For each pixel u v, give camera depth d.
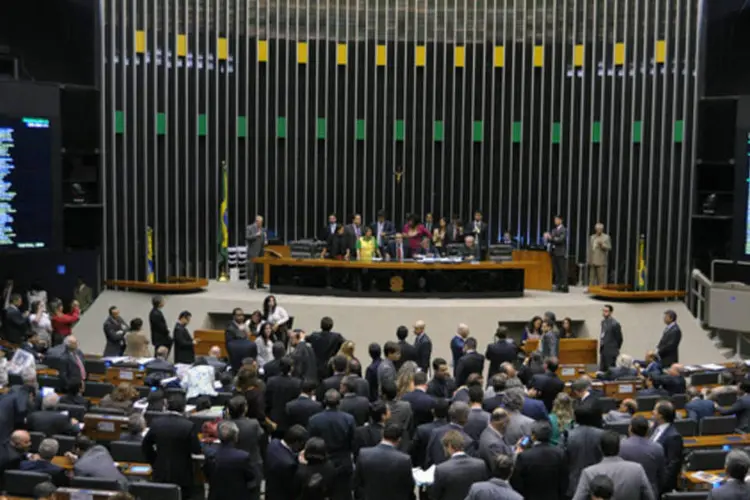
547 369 12.04
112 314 17.23
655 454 8.58
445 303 19.72
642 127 23.59
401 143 24.69
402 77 24.56
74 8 22.53
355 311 19.23
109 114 23.06
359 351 18.97
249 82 24.25
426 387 11.27
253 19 24.17
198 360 12.84
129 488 8.44
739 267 22.20
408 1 24.42
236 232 24.41
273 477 8.59
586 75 24.02
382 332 19.11
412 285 20.41
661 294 20.89
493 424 8.77
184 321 16.55
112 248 23.19
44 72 22.36
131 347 16.44
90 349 19.84
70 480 8.66
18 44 22.06
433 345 19.00
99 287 22.58
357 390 11.16
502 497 7.22
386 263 19.59
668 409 9.41
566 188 24.25
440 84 24.56
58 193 20.50
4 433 10.34
